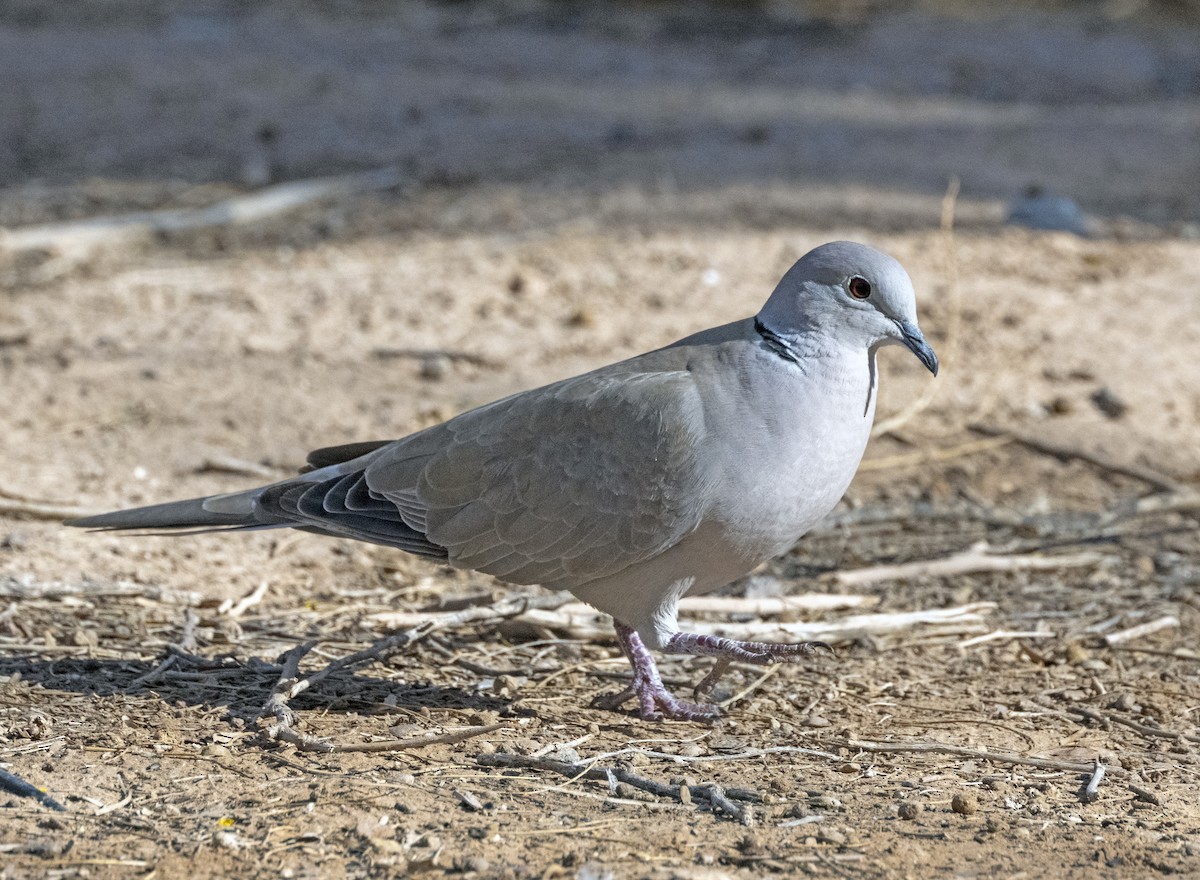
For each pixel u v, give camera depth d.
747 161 23.41
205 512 8.62
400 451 8.67
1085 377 15.23
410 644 9.62
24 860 6.59
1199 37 35.75
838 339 8.11
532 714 8.64
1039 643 10.09
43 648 9.16
